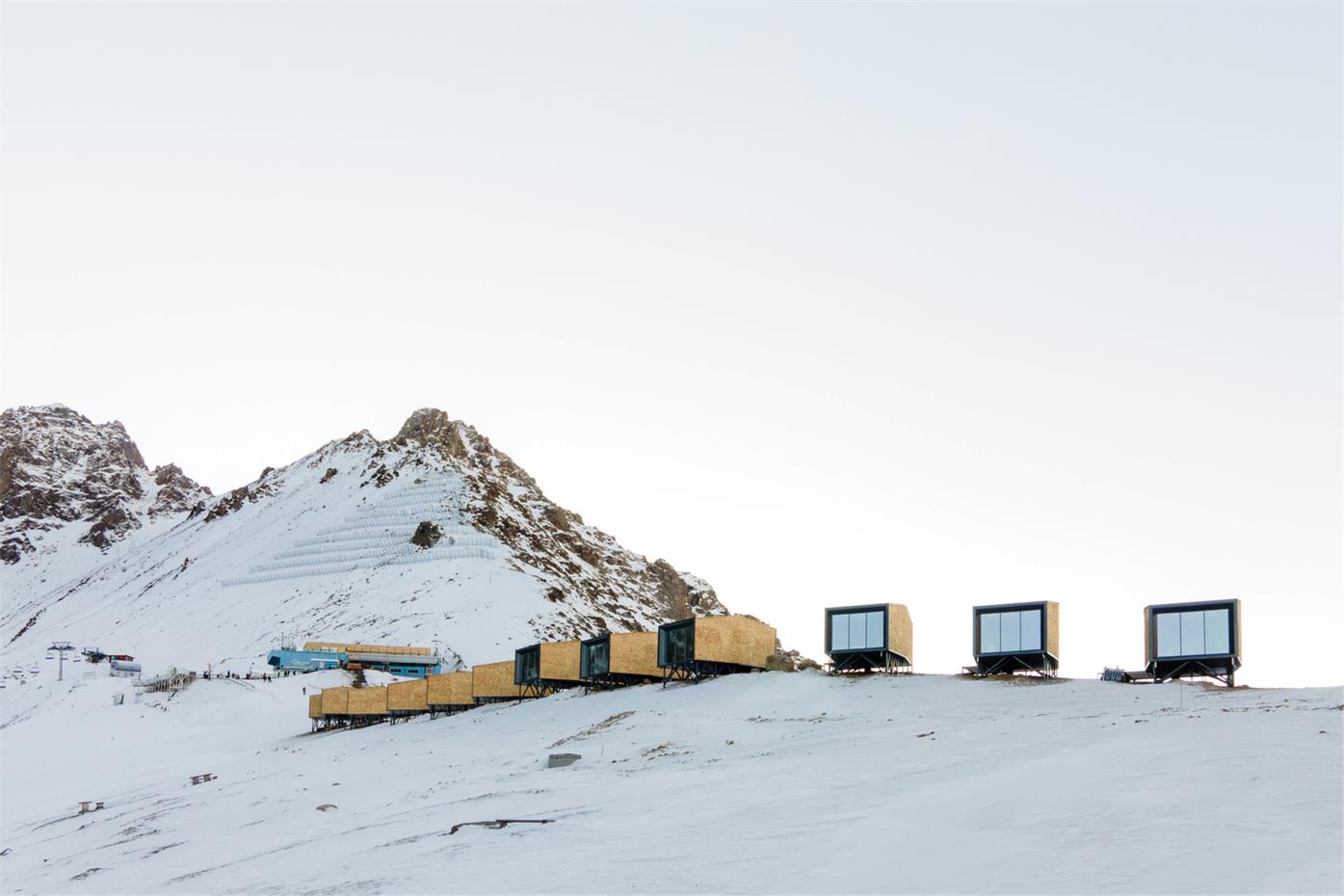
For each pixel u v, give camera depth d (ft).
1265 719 140.46
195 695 504.43
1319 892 67.51
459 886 106.63
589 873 104.63
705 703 232.53
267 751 349.82
